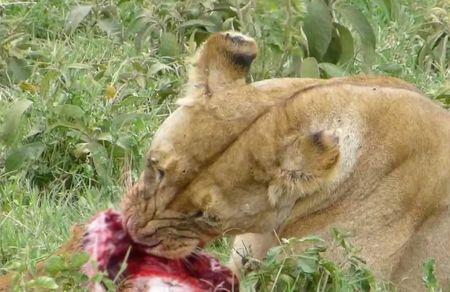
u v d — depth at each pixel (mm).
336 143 9016
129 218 9359
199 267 9578
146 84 13883
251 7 13469
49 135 12594
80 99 13055
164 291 9391
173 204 9195
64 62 14258
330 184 9320
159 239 9344
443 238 9766
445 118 9977
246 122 9156
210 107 9164
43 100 13000
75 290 9023
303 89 9516
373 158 9594
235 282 9664
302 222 9602
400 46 15977
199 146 9094
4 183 12273
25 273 9344
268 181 9156
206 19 14992
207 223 9258
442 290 9805
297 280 9453
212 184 9148
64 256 9141
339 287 9344
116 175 12383
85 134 12523
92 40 15477
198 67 9391
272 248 9523
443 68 15484
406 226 9648
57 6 16344
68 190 12336
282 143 9133
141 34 15023
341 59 14586
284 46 13383
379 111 9648
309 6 13984
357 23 14445
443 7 16609
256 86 9531
